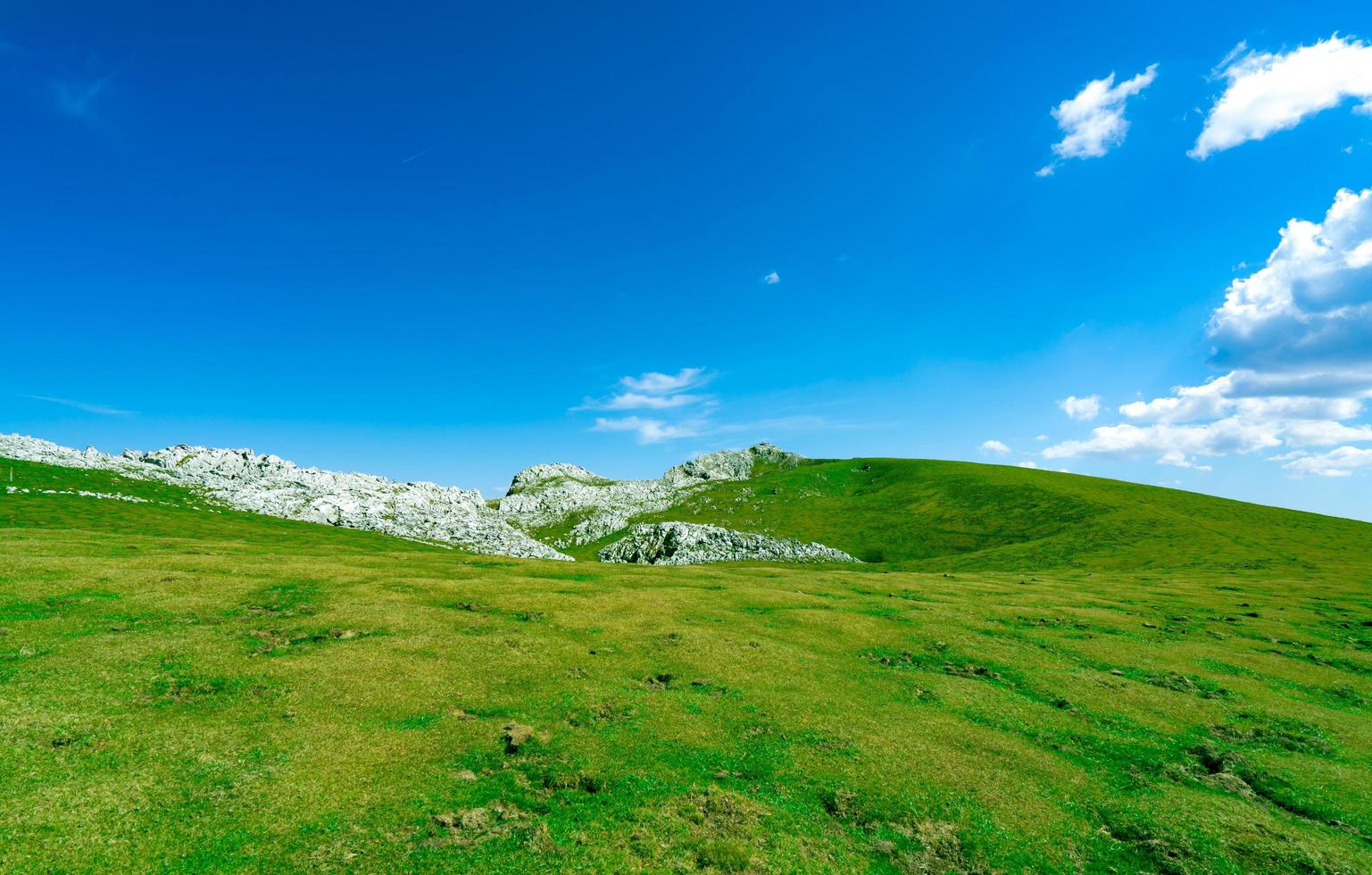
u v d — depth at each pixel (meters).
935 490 199.50
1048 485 184.50
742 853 19.17
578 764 23.78
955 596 64.50
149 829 17.72
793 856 19.36
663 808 21.38
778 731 27.94
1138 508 148.00
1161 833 21.64
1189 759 28.56
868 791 23.39
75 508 91.69
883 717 30.52
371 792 20.84
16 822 17.23
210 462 154.75
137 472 130.75
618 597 51.19
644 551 158.88
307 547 80.56
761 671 35.66
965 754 26.95
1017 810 22.80
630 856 18.70
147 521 91.44
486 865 17.78
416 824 19.42
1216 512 143.88
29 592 37.97
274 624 37.22
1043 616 55.03
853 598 60.00
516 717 27.52
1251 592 72.12
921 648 43.88
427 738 24.88
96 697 25.28
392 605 43.03
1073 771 26.16
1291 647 48.69
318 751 22.97
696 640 40.53
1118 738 30.12
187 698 26.36
